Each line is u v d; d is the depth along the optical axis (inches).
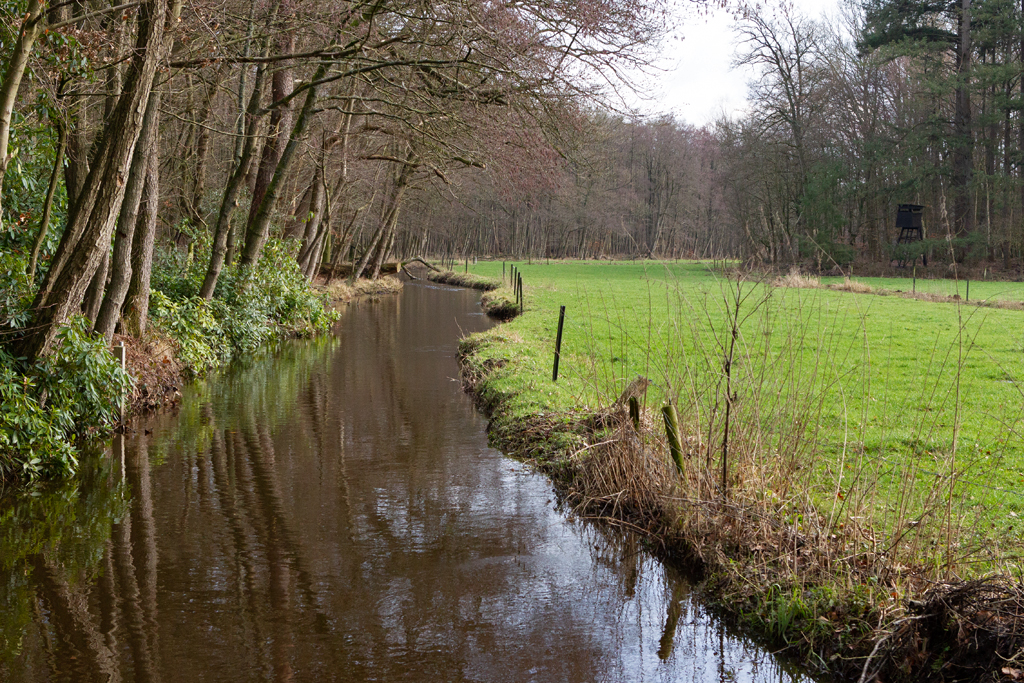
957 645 175.0
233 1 533.3
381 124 903.7
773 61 2127.2
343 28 572.4
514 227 3405.5
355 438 433.1
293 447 412.2
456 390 583.2
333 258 1806.1
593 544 284.2
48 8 329.7
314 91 747.4
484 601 235.6
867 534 223.1
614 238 3700.8
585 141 605.6
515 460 389.1
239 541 280.8
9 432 327.0
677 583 250.7
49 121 393.4
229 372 653.3
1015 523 239.6
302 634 213.2
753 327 735.7
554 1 535.8
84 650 202.4
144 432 439.8
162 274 690.2
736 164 2253.9
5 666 193.8
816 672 192.2
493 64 542.0
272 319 872.9
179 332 607.2
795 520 239.3
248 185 1071.0
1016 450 337.1
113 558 264.4
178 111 815.7
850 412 410.9
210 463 380.2
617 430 328.2
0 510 310.5
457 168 802.8
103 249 361.7
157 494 332.8
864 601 199.0
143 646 205.2
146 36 351.9
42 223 381.1
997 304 1099.9
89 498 326.6
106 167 354.3
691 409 311.6
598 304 1121.4
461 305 1395.2
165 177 847.7
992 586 172.1
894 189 2028.8
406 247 3095.5
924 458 320.8
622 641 212.4
